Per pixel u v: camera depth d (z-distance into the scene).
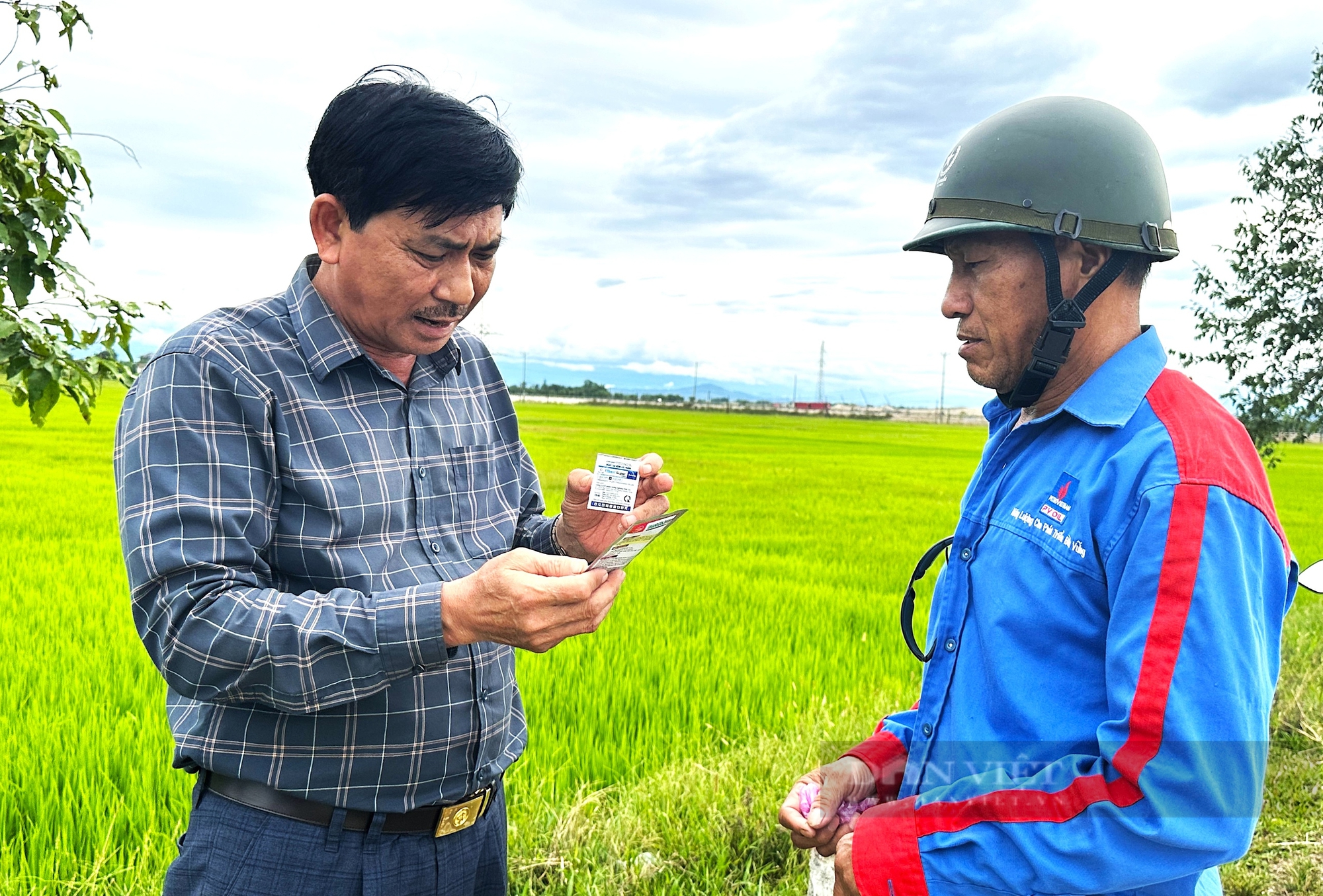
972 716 1.64
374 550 1.84
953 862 1.49
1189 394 1.56
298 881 1.76
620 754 4.71
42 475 19.28
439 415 2.04
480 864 2.06
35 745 4.50
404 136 1.61
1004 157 1.62
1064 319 1.59
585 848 3.62
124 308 3.31
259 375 1.77
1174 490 1.41
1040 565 1.56
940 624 1.77
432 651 1.60
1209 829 1.34
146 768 4.23
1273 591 1.46
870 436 70.62
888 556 13.25
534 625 1.58
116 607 7.66
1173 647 1.35
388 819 1.84
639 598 8.90
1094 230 1.57
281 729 1.75
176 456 1.65
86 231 3.18
